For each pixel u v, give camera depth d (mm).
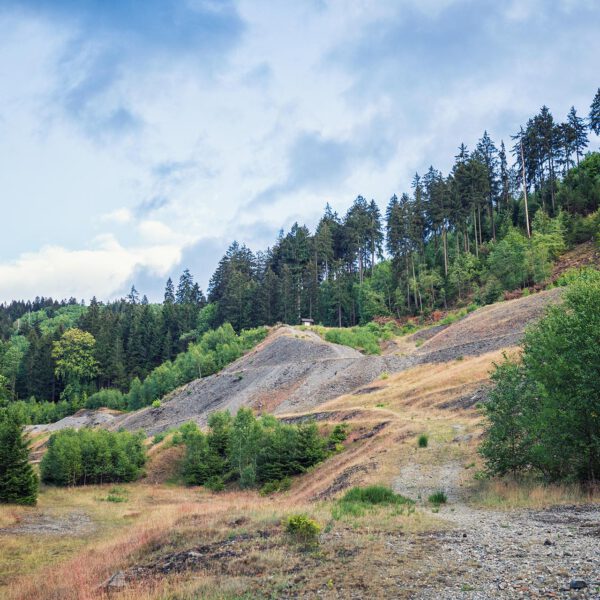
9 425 40562
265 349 89312
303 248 137875
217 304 137500
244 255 165250
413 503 20609
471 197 107375
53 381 127812
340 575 11305
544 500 18203
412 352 73062
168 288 173375
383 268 122062
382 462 30812
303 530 14750
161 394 95250
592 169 104062
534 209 107125
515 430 22797
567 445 19672
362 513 17812
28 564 20828
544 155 110938
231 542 15742
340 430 46219
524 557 11227
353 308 121188
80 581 15141
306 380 69875
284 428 46906
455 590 9680
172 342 136250
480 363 52344
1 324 197000
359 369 68562
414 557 12016
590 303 21250
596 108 107750
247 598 10711
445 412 42781
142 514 33969
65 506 39750
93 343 130125
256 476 46656
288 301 123688
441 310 99500
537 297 67812
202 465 50938
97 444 54375
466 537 13547
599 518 14492
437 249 117000
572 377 19781
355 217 137625
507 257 88188
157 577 13750
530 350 22656
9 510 35156
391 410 48781
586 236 88625
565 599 8664
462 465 28172
